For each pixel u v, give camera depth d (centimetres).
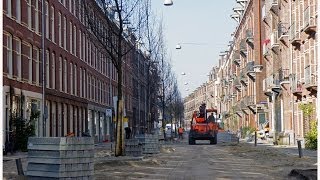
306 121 3600
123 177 1639
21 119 3036
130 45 3073
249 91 6444
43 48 3575
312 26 3247
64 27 4388
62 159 1258
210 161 2355
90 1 2469
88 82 5394
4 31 2936
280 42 4434
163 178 1617
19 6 3253
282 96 4478
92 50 5628
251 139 5653
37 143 1280
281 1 4391
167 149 3375
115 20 2533
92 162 1337
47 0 3875
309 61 3400
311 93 3372
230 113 9056
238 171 1845
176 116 8581
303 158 2414
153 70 5647
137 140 2506
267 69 5259
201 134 5025
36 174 1275
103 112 6206
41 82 3650
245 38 6612
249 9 6419
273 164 2144
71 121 4559
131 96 7988
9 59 3061
